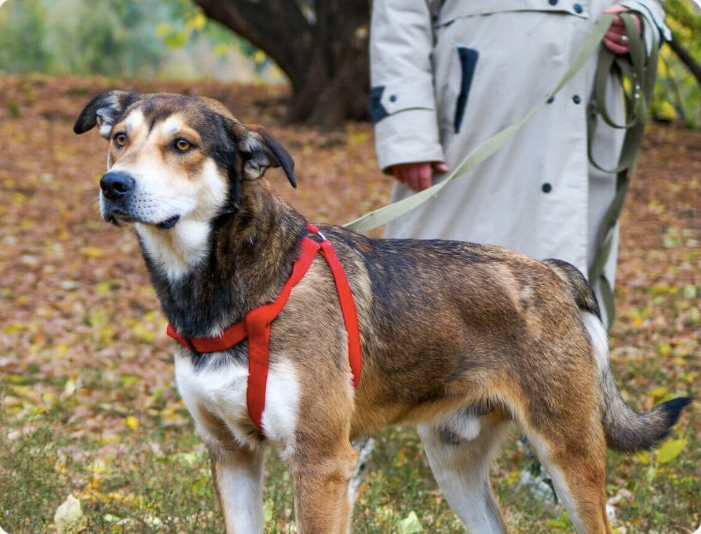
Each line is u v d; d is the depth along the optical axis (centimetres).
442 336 411
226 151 378
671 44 1405
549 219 507
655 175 1553
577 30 513
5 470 500
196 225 373
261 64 2217
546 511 526
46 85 2281
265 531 455
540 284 425
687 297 989
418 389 416
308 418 369
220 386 373
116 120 416
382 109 525
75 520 450
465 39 523
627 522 508
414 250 425
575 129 511
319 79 1880
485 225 522
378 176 1566
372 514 486
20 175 1479
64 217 1288
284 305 372
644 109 523
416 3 524
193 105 382
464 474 457
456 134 525
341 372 377
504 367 418
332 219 1341
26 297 959
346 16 1870
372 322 399
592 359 429
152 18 3338
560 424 414
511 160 516
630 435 437
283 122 1884
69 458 541
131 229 437
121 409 674
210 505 490
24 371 752
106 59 3219
